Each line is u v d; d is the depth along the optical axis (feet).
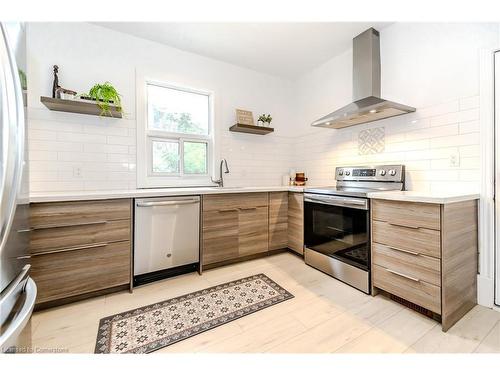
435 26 6.20
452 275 4.59
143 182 7.75
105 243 5.59
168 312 5.05
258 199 8.07
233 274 7.00
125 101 7.50
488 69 5.25
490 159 5.23
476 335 4.28
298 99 11.04
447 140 5.95
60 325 4.58
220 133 9.34
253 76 10.17
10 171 2.58
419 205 4.74
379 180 7.24
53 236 5.03
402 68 6.95
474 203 5.26
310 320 4.77
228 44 8.23
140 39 7.77
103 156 7.15
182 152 8.62
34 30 6.31
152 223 6.25
